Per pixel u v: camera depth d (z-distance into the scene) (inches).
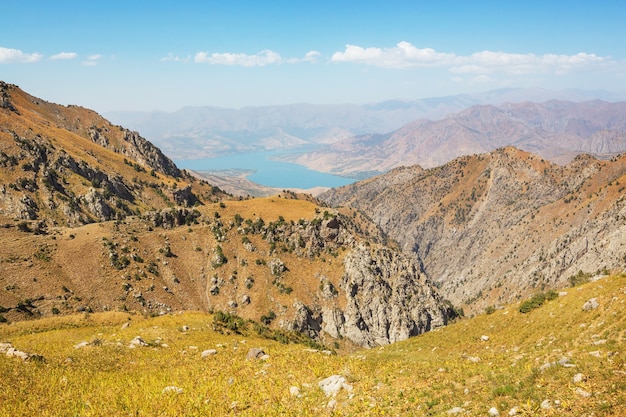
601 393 781.9
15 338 2052.2
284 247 7839.6
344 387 1114.1
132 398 1154.0
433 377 1114.1
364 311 7209.6
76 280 6102.4
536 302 2121.1
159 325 2502.5
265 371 1371.8
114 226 7711.6
